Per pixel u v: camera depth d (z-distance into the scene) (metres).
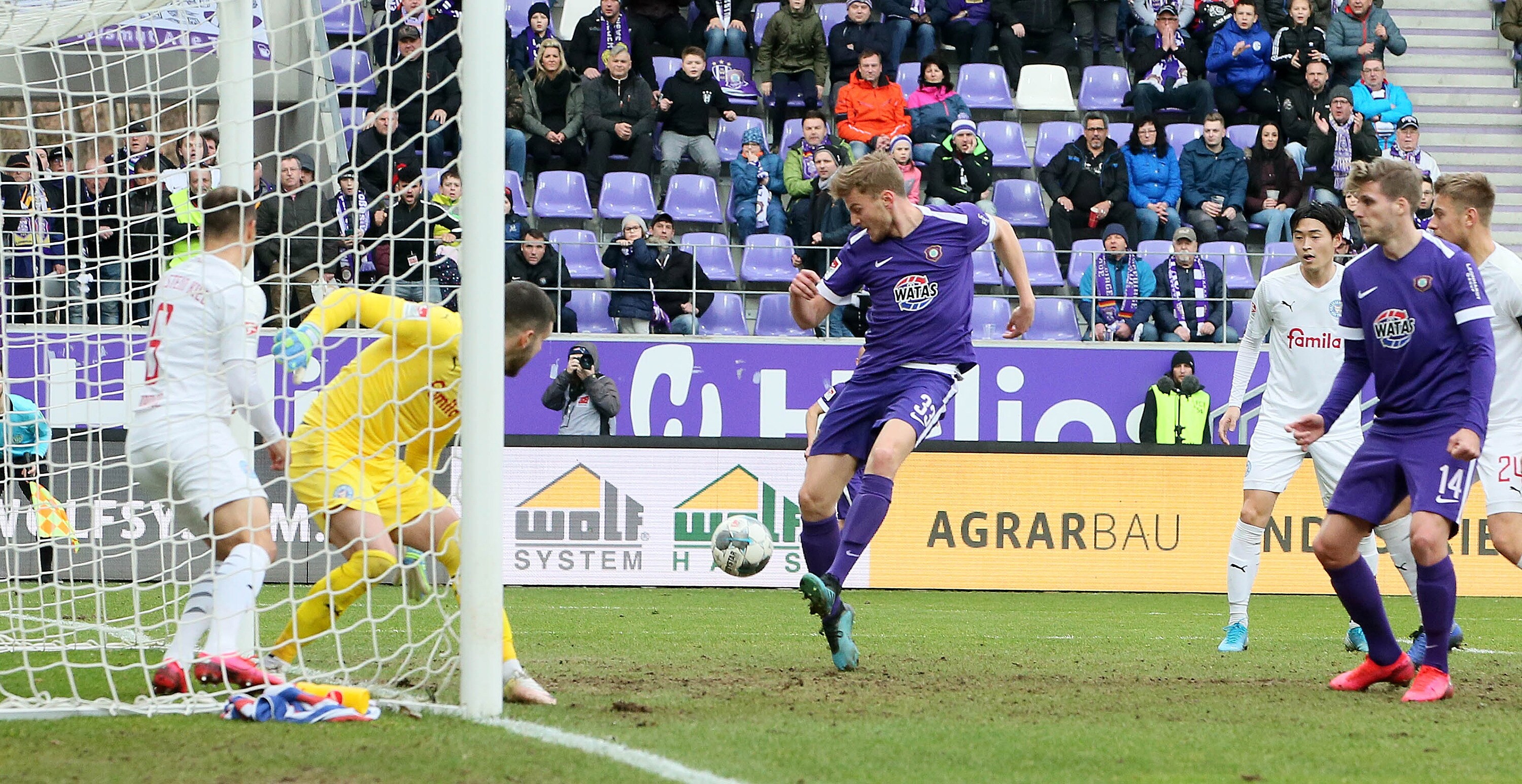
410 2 37.59
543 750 10.41
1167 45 46.38
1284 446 20.70
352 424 14.29
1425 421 14.47
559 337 37.41
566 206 42.34
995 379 38.47
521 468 32.38
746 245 40.25
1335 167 43.94
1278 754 11.01
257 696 12.53
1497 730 12.32
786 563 32.62
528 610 25.97
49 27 18.47
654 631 21.81
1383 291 14.58
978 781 9.70
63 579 28.16
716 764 10.04
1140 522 33.06
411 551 14.45
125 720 11.68
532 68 43.75
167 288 13.09
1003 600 30.33
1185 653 19.44
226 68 16.70
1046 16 47.38
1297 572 32.62
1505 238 48.59
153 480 13.32
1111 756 10.77
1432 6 51.88
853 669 16.34
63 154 22.28
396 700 12.50
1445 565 14.33
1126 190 42.41
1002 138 46.25
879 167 16.38
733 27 47.38
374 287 15.15
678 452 32.62
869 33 45.88
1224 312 38.78
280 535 28.83
